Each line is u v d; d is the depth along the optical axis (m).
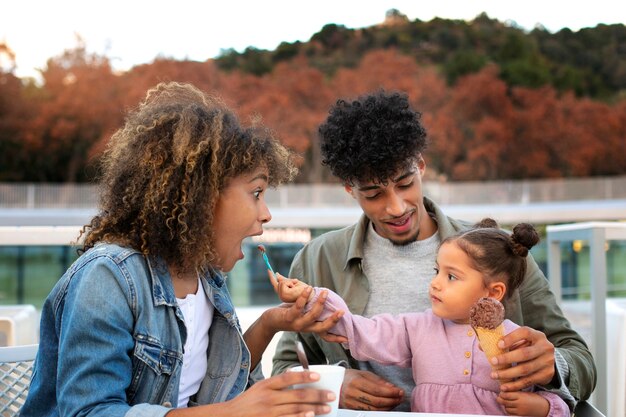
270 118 42.06
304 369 1.17
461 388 1.68
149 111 1.41
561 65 53.50
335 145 1.90
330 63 54.03
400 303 1.98
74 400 1.21
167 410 1.18
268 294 17.91
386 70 43.97
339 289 2.03
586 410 1.71
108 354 1.24
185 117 1.37
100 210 1.44
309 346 2.08
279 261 19.20
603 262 2.35
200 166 1.35
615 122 45.81
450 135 43.19
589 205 27.45
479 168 43.31
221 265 1.48
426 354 1.73
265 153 1.44
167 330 1.35
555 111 45.06
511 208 26.41
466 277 1.70
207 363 1.53
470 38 56.28
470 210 26.19
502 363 1.40
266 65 53.97
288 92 43.47
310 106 43.28
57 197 27.41
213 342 1.54
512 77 48.59
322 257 2.09
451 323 1.75
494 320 1.39
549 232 2.74
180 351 1.36
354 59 54.50
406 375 1.89
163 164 1.35
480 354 1.69
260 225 1.47
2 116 41.78
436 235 2.02
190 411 1.17
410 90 43.16
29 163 41.91
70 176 42.00
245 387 1.53
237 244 1.46
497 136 43.38
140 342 1.30
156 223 1.34
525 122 44.28
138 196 1.36
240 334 1.53
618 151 45.69
